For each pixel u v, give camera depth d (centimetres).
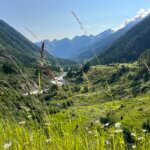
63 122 402
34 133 415
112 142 370
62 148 390
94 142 378
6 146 408
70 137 394
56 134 402
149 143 359
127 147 362
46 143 403
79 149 380
